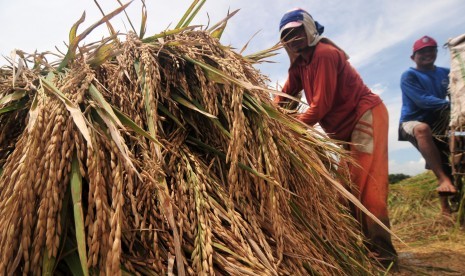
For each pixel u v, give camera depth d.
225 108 1.26
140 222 0.99
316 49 2.59
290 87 2.95
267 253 1.06
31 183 0.82
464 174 3.89
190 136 1.32
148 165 1.02
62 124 0.93
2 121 1.18
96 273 0.83
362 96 2.66
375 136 2.58
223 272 0.98
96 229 0.81
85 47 1.36
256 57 1.84
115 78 1.24
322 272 1.21
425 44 4.44
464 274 2.46
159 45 1.39
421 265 2.66
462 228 3.79
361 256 1.66
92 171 0.85
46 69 1.33
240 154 1.19
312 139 1.59
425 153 4.04
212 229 1.03
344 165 2.03
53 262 0.80
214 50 1.41
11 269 0.78
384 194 2.51
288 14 2.63
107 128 0.99
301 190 1.37
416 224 4.28
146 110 1.16
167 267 0.94
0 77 1.36
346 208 1.86
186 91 1.30
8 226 0.80
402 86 4.54
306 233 1.32
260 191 1.20
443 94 4.47
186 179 1.15
